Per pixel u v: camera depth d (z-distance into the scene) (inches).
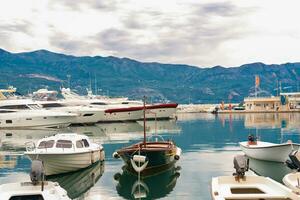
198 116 3868.1
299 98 4662.9
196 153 1249.4
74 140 955.3
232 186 629.9
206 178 859.4
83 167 952.9
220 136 1814.7
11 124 2269.9
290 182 628.4
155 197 709.9
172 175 895.7
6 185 602.9
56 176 908.0
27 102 2349.9
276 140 1631.4
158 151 868.0
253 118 3255.4
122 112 2775.6
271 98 4325.8
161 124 2652.6
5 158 1186.0
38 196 578.2
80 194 741.9
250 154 1088.8
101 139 1711.4
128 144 1524.4
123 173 930.7
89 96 3518.7
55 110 2497.5
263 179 645.9
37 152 871.7
